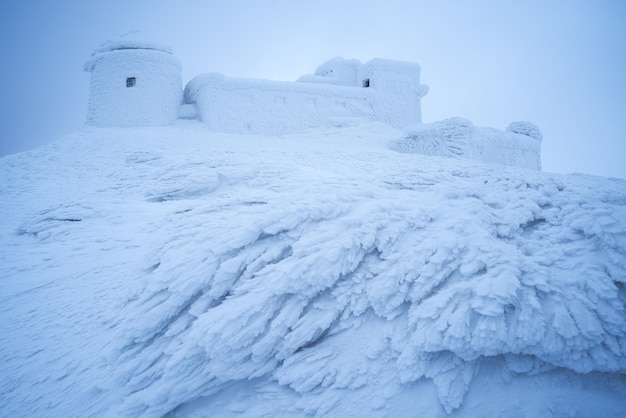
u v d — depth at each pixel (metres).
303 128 25.86
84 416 2.29
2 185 9.35
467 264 2.42
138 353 2.55
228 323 2.28
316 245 2.67
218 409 2.19
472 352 2.03
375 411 1.99
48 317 3.46
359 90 28.06
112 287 3.77
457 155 16.30
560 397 1.87
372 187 3.89
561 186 3.91
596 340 1.87
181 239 3.17
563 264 2.31
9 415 2.40
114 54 21.86
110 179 9.36
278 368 2.32
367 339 2.33
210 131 22.75
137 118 21.97
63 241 5.51
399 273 2.49
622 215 2.50
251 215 3.26
